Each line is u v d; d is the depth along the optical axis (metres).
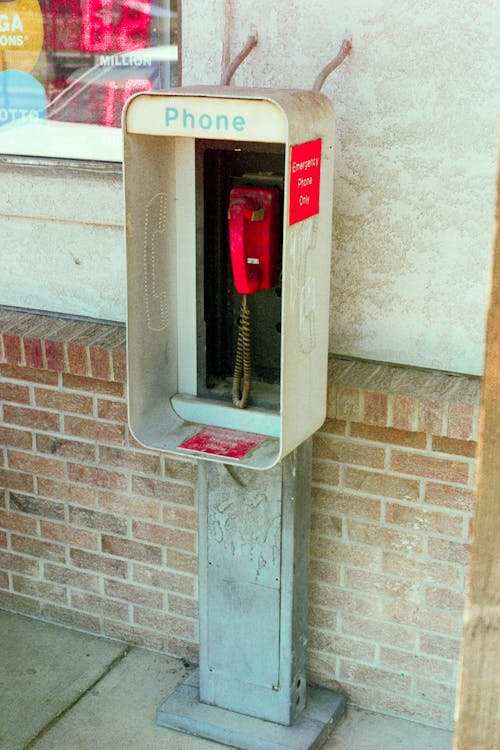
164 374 2.97
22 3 3.20
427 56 2.67
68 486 3.54
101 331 3.36
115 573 3.57
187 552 3.39
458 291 2.84
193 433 2.91
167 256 2.88
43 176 3.30
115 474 3.43
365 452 2.99
